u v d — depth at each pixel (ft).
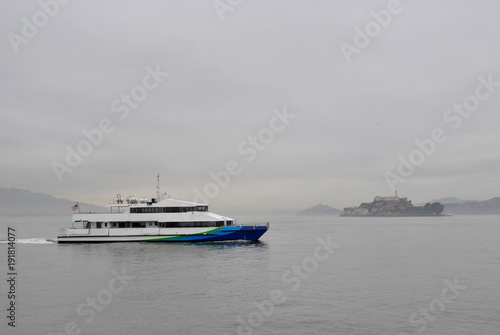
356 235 554.05
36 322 134.82
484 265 244.63
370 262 257.34
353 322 132.57
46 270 227.61
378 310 145.59
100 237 341.62
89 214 343.67
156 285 185.06
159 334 123.24
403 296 165.17
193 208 340.18
